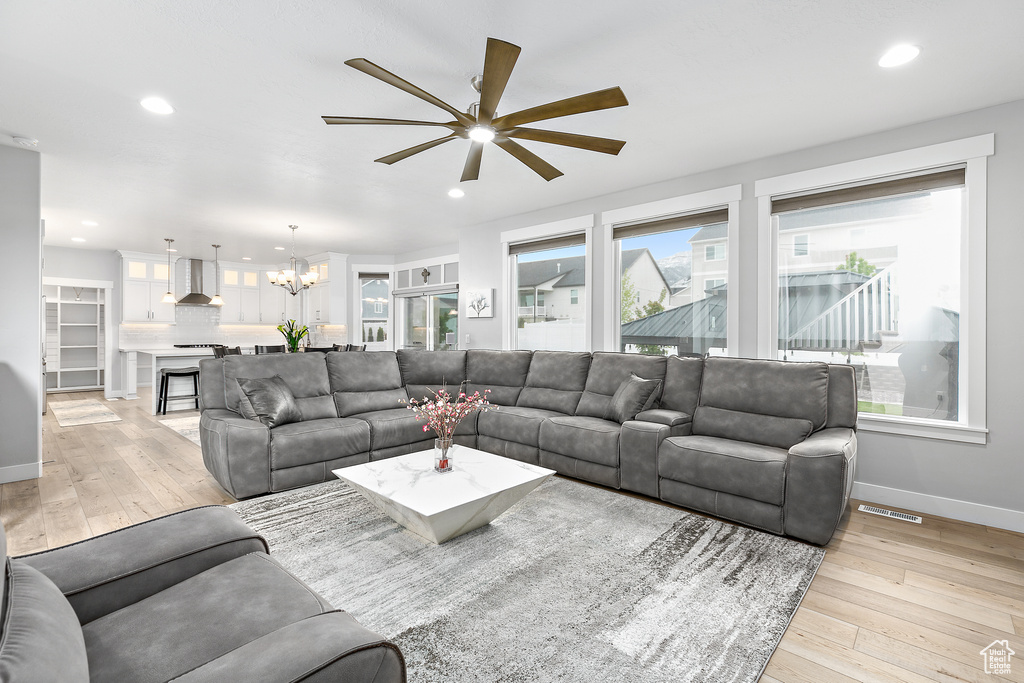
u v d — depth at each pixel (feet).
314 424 11.94
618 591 6.88
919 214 10.55
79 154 11.79
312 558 7.82
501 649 5.60
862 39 7.30
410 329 26.99
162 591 4.21
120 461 13.53
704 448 9.75
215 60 7.84
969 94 8.95
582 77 8.41
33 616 2.75
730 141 11.16
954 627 6.16
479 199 16.07
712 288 13.58
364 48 7.55
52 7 6.48
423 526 7.97
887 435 10.58
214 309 29.55
